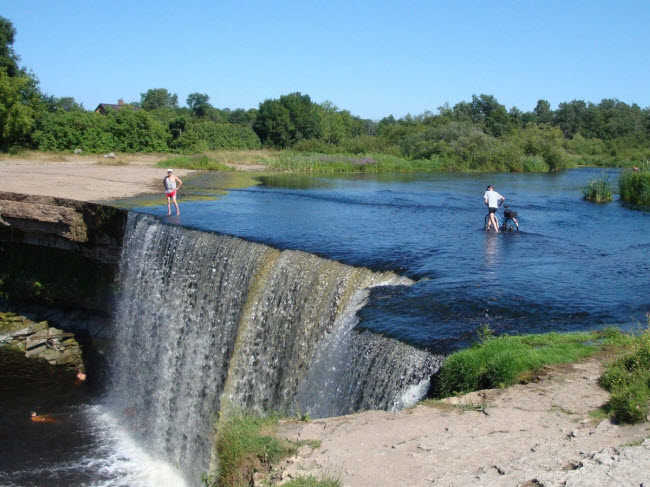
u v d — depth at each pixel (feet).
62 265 85.81
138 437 58.03
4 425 58.54
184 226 70.95
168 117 338.34
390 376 35.22
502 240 73.05
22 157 180.96
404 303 45.16
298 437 27.22
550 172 225.56
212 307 62.08
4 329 81.97
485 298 46.44
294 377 48.70
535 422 26.03
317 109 334.03
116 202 90.48
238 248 61.77
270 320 54.70
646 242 73.77
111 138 217.36
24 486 47.73
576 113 420.36
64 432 57.98
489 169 224.94
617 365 30.35
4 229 85.76
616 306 44.83
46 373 72.33
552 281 52.11
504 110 353.31
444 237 73.72
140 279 73.56
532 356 32.53
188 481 50.31
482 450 24.06
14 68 206.18
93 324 81.30
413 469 23.13
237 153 229.86
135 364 70.79
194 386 59.98
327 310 50.44
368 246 64.13
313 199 109.81
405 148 254.27
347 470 23.49
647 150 294.87
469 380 31.58
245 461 25.85
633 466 21.16
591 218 96.63
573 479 20.76
